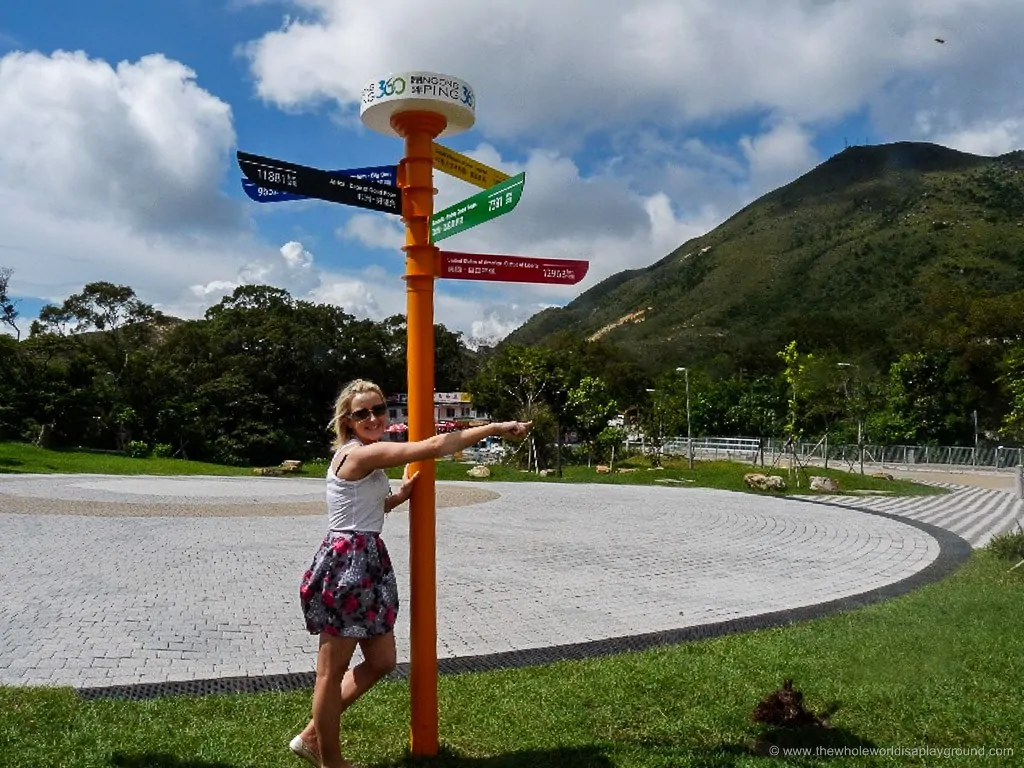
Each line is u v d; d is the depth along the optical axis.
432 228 3.89
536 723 4.35
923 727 4.27
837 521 14.57
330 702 3.53
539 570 9.45
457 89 3.79
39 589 8.10
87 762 3.74
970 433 46.72
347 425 3.80
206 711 4.55
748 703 4.65
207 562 9.62
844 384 40.12
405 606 7.68
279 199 3.88
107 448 42.12
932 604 7.30
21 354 39.84
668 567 9.72
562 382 44.41
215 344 52.44
